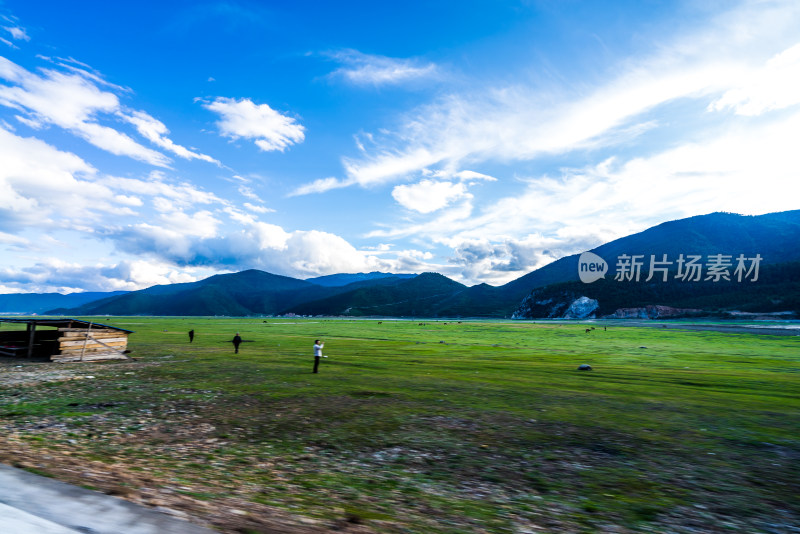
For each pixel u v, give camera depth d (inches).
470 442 359.3
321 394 588.1
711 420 461.4
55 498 126.9
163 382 694.5
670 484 267.4
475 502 226.7
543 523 200.5
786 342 2249.0
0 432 348.5
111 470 238.2
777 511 227.0
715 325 4904.0
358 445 343.6
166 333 2689.5
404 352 1437.0
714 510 226.5
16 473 150.5
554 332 3513.8
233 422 415.5
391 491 239.5
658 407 532.1
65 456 273.1
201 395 570.9
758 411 513.0
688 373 922.1
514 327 4667.8
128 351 1207.6
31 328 1099.9
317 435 371.9
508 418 456.1
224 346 1622.8
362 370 898.7
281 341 2005.4
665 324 5556.1
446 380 756.6
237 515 164.6
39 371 834.8
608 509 223.9
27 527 99.7
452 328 4306.1
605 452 339.0
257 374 808.3
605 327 4623.5
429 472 280.8
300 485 241.0
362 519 185.0
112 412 454.3
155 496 181.2
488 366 1011.9
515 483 263.4
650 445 361.1
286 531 150.6
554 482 267.0
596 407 526.6
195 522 145.9
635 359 1283.2
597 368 1009.5
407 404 524.7
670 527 201.9
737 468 302.8
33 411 453.4
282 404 513.3
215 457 298.0
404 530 176.7
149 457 289.6
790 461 321.7
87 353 1081.4
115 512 121.0
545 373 893.8
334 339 2206.0
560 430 407.8
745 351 1668.3
